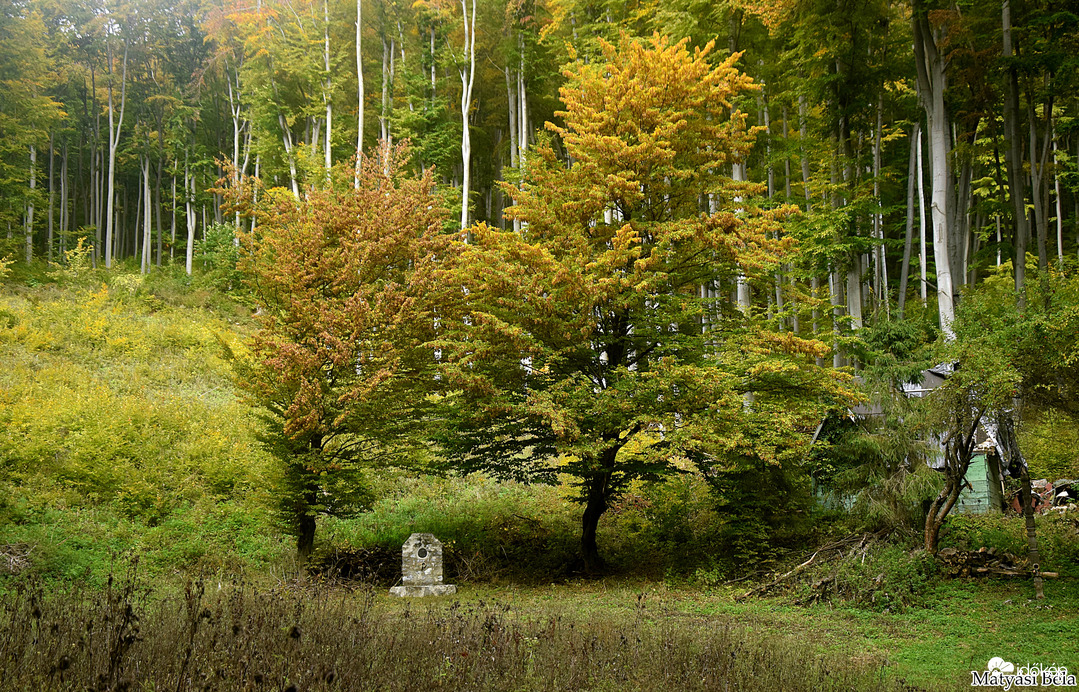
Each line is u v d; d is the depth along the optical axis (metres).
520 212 17.55
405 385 17.36
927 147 39.75
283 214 17.59
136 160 59.88
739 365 16.14
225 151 54.16
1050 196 40.16
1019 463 14.33
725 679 6.98
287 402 16.56
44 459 18.61
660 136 16.89
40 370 23.86
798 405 16.72
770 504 17.19
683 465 22.53
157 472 18.84
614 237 15.65
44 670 5.27
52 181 55.25
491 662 6.80
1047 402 13.50
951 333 17.06
